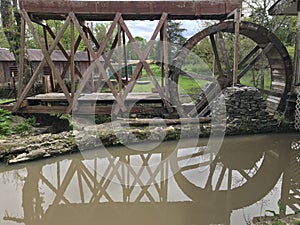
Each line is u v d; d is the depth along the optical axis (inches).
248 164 163.9
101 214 108.7
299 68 227.8
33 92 241.1
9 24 236.5
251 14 354.9
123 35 221.6
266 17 346.6
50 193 128.0
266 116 213.6
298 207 111.9
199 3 196.5
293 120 222.2
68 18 190.4
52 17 209.0
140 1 191.0
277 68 254.8
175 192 128.0
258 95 211.8
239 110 210.5
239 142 198.7
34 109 202.1
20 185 136.8
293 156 175.6
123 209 113.2
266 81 357.1
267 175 148.9
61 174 148.4
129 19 212.8
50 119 212.7
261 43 251.1
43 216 107.9
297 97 216.7
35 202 119.8
